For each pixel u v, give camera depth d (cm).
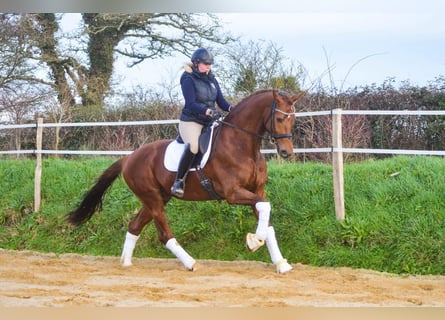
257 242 880
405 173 1117
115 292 799
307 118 1497
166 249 1135
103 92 2269
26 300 743
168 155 984
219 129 943
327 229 1030
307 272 924
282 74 1811
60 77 2281
